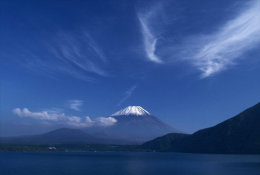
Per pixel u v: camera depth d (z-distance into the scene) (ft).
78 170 465.88
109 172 437.99
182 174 409.08
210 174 405.18
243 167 506.89
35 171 443.73
